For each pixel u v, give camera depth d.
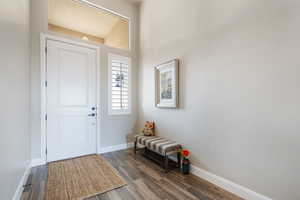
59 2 2.97
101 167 2.50
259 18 1.59
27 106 2.26
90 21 3.45
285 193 1.42
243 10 1.72
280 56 1.45
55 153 2.74
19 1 1.85
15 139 1.62
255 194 1.62
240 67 1.75
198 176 2.22
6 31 1.42
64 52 2.82
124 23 3.81
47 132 2.66
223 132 1.93
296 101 1.36
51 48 2.69
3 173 1.28
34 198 1.69
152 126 3.17
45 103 2.62
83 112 3.03
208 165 2.10
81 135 3.01
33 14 2.52
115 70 3.43
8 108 1.43
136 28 3.77
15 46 1.68
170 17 2.78
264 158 1.56
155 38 3.18
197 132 2.27
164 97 2.88
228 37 1.87
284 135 1.43
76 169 2.41
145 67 3.52
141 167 2.51
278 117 1.46
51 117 2.70
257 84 1.61
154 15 3.21
